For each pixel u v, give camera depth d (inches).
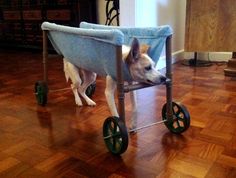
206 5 101.0
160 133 57.9
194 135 56.6
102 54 49.9
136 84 50.1
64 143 54.9
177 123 57.4
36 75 111.3
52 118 67.6
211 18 101.3
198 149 51.1
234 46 100.3
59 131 60.4
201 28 104.0
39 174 44.6
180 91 85.5
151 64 50.1
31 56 153.6
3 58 149.3
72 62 66.8
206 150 50.7
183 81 96.3
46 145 54.2
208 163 46.6
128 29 55.2
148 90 87.4
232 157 48.3
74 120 66.2
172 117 56.7
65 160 48.7
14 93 88.6
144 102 77.0
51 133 59.5
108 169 45.7
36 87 77.1
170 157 48.7
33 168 46.3
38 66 127.4
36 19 157.3
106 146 52.6
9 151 52.0
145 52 51.0
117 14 129.4
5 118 68.1
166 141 54.4
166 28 49.9
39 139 56.7
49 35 69.8
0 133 59.7
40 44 161.5
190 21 105.4
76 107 74.7
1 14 176.1
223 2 98.1
